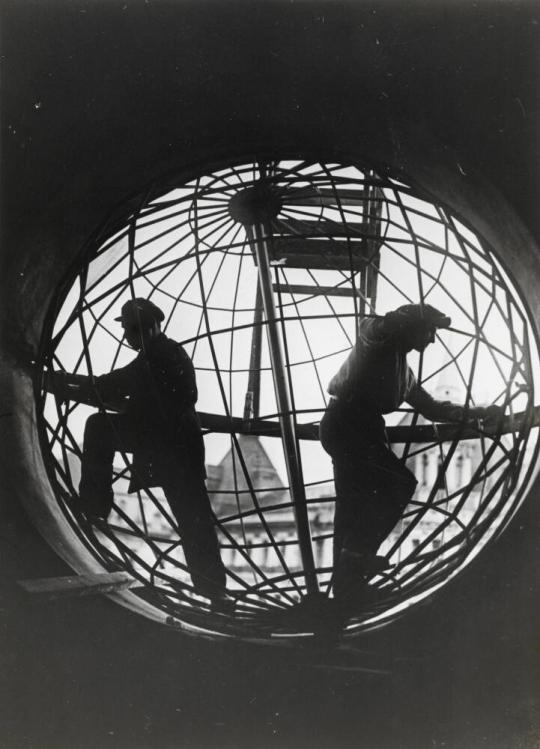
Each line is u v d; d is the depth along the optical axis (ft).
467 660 13.56
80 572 14.74
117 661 13.75
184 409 19.38
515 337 15.55
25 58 14.88
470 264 15.75
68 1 14.56
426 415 20.49
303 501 17.29
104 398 19.08
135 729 13.26
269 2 14.12
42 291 16.55
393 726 13.23
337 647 14.33
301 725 13.30
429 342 19.38
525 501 13.89
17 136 15.17
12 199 15.28
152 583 16.08
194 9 14.34
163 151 16.71
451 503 39.37
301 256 23.95
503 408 15.40
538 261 14.35
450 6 13.97
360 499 19.51
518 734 12.89
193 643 13.88
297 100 15.76
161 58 14.94
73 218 16.35
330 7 14.12
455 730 13.14
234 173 17.65
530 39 14.07
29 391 16.35
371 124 15.75
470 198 15.48
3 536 14.57
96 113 15.38
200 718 13.39
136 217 16.71
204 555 18.79
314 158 17.20
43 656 13.61
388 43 14.33
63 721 13.28
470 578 13.91
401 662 13.60
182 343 16.47
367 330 19.16
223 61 14.98
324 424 20.07
